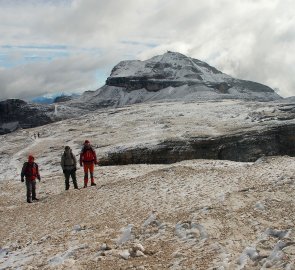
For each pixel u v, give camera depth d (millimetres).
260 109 132500
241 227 12148
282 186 15641
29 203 25922
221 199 15258
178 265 10438
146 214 15961
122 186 23656
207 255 10727
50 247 14039
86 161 28188
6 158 86375
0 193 33062
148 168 37688
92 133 113625
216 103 172875
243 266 9609
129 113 156000
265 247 10430
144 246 12289
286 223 11766
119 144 86688
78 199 22812
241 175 21625
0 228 19828
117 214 17266
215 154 84688
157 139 87688
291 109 128000
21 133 142375
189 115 133500
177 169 26109
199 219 13086
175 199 17969
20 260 13320
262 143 88438
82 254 12477
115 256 11719
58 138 113250
